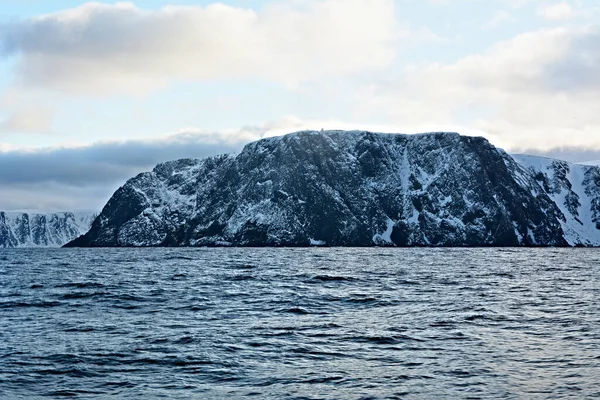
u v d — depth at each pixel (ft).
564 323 167.84
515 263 559.79
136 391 100.89
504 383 104.53
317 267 479.82
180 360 121.29
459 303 215.92
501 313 188.34
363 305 211.20
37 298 234.38
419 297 237.04
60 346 134.62
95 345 135.64
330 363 119.34
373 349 132.26
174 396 98.27
